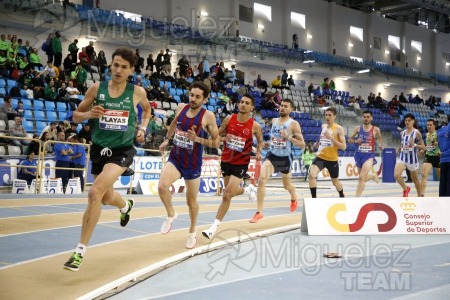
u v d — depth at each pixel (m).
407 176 25.69
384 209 8.55
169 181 6.70
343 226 8.33
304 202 8.35
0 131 15.53
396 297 4.59
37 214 9.41
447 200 8.82
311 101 32.53
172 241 7.34
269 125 23.88
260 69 34.69
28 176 14.96
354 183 24.67
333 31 39.38
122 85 5.55
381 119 36.44
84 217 5.13
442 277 5.41
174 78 25.70
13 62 20.02
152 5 28.42
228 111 24.39
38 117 18.59
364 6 42.66
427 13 47.97
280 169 9.66
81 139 15.73
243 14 33.44
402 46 45.22
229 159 7.89
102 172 5.36
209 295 4.63
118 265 5.78
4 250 6.31
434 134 13.55
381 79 41.75
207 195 16.19
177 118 6.87
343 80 40.81
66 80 21.45
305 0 37.47
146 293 4.70
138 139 5.68
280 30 35.94
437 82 46.94
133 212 10.38
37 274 5.25
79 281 5.04
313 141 28.00
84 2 25.33
